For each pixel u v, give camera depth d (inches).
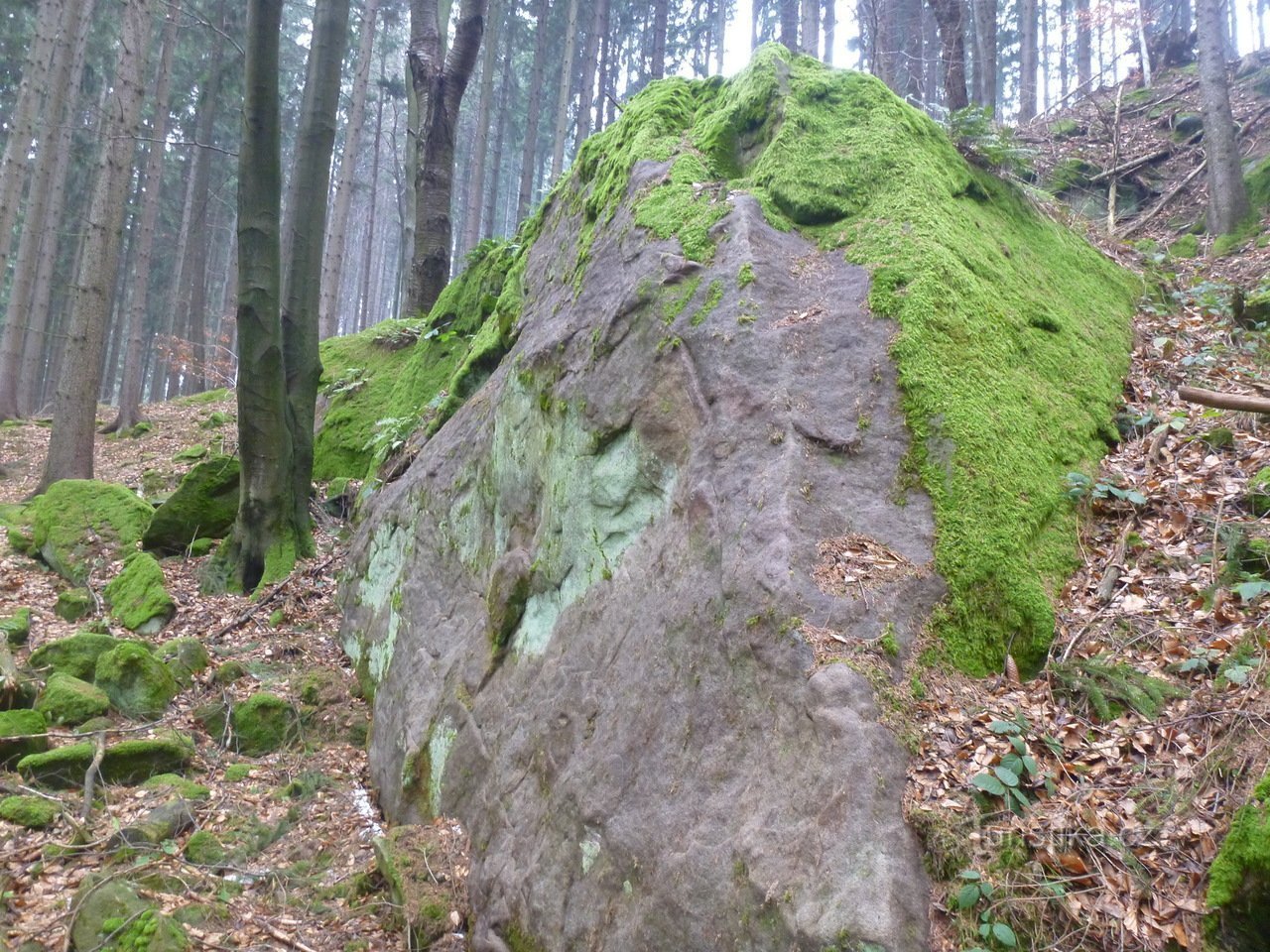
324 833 214.8
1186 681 134.3
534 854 158.9
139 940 162.7
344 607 318.0
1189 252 419.5
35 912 172.7
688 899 121.2
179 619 320.2
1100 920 103.6
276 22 319.9
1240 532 155.6
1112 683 134.5
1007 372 182.1
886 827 108.9
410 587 263.6
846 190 208.8
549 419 214.1
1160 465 186.5
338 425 454.3
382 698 254.1
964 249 200.8
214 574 350.3
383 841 190.2
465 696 209.6
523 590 208.2
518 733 182.5
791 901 108.1
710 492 159.9
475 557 241.3
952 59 445.1
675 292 192.2
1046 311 212.2
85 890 175.9
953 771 117.5
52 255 824.3
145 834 199.2
